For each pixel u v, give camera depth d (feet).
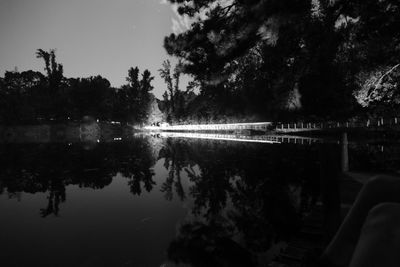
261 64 68.08
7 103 270.26
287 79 60.85
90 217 23.68
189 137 153.38
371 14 55.47
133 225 21.24
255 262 14.82
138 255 15.84
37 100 279.49
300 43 57.16
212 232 19.24
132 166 53.93
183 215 23.39
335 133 94.68
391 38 59.31
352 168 35.29
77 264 14.96
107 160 63.26
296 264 13.17
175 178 41.19
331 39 55.36
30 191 34.04
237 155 62.59
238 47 53.36
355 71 66.74
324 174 14.90
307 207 24.81
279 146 77.71
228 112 213.05
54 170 49.67
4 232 20.24
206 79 57.00
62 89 296.71
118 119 322.14
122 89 333.21
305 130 122.21
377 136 75.66
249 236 18.53
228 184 35.42
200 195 30.58
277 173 40.91
